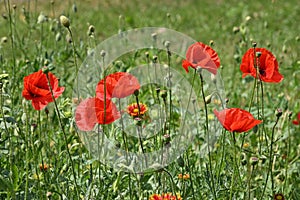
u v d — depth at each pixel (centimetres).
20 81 581
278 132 558
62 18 399
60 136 488
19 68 604
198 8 1481
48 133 486
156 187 421
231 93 680
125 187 419
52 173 437
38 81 378
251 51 406
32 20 708
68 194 402
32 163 452
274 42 965
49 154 455
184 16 1335
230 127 356
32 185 415
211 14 1402
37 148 427
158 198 377
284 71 752
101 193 395
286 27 1242
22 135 440
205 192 429
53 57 627
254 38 845
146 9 1408
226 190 413
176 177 438
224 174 459
